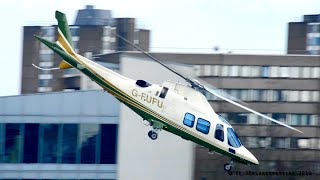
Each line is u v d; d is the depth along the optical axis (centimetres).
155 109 15688
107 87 16150
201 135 15712
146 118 15775
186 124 15638
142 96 15812
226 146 15862
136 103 15812
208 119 15775
